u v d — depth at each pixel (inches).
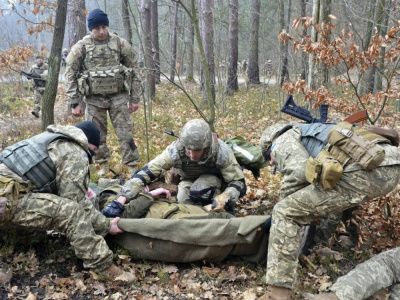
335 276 123.8
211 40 419.5
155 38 592.1
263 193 188.1
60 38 252.7
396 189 155.3
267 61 546.3
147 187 143.7
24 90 521.7
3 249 122.8
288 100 128.3
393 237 140.9
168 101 503.2
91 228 114.6
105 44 189.3
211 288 117.6
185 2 533.0
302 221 106.1
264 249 126.0
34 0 301.6
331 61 167.9
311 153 110.5
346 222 139.3
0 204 104.3
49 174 112.7
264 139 123.9
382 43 158.6
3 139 268.4
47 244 130.5
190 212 138.7
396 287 110.5
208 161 140.5
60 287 113.1
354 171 101.3
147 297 112.4
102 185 161.3
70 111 386.9
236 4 581.3
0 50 366.3
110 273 115.8
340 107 174.9
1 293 107.7
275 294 103.5
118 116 197.3
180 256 126.3
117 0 573.6
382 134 105.6
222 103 413.7
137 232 126.1
